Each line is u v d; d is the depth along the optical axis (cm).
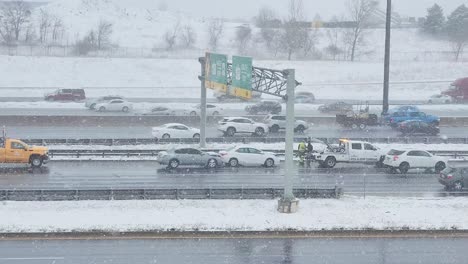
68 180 3534
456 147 4941
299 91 8106
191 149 4069
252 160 4200
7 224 2586
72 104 7006
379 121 6053
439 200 3180
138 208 2884
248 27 11431
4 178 3572
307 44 10288
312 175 3922
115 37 10912
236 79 3403
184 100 7612
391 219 2805
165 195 3067
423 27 12400
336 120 6059
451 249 2466
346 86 8756
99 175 3722
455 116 6750
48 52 9419
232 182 3572
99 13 12525
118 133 5347
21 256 2272
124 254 2320
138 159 4350
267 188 3145
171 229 2606
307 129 5662
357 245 2494
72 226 2595
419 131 5597
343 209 2958
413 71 9562
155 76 8856
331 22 11975
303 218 2781
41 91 7969
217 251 2377
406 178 3888
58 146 4531
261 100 7612
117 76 8750
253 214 2828
